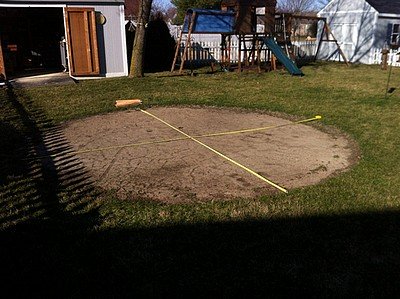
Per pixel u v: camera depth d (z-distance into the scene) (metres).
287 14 17.42
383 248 3.39
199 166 5.64
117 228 3.74
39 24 17.11
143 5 13.97
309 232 3.64
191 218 3.94
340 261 3.21
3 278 3.03
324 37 22.45
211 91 11.61
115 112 9.20
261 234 3.62
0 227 3.77
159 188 4.86
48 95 10.98
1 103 9.82
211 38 25.31
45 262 3.21
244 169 5.52
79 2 13.78
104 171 5.45
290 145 6.67
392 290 2.88
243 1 15.48
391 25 20.72
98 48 14.39
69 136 7.24
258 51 16.44
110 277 3.03
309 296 2.82
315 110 9.12
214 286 2.92
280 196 4.52
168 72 16.25
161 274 3.06
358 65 19.45
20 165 5.64
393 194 4.49
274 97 10.69
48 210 4.14
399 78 14.54
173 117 8.68
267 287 2.91
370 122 7.91
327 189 4.67
